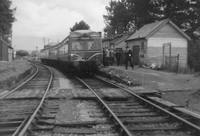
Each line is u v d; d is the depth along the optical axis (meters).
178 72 29.73
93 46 28.66
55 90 18.48
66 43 30.86
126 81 22.00
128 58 32.50
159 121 10.27
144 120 10.41
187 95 16.38
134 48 44.19
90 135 8.73
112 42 55.38
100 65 28.92
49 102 14.49
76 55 28.42
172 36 40.03
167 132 9.03
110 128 9.47
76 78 27.95
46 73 36.69
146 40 39.44
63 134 8.85
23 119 10.64
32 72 39.97
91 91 17.89
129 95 16.34
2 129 9.22
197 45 41.34
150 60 39.44
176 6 56.09
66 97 15.73
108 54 38.16
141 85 20.88
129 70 31.33
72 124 9.80
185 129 9.27
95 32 28.84
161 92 17.16
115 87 20.50
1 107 13.15
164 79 23.45
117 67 35.88
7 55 61.56
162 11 57.44
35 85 21.89
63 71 36.56
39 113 11.44
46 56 66.88
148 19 56.94
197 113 11.68
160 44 39.72
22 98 15.44
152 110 12.36
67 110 12.50
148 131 9.11
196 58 40.47
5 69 32.00
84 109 12.76
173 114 10.69
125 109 12.63
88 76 30.62
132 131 9.04
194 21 55.62
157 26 39.44
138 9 58.38
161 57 39.69
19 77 28.08
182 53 40.31
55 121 10.34
